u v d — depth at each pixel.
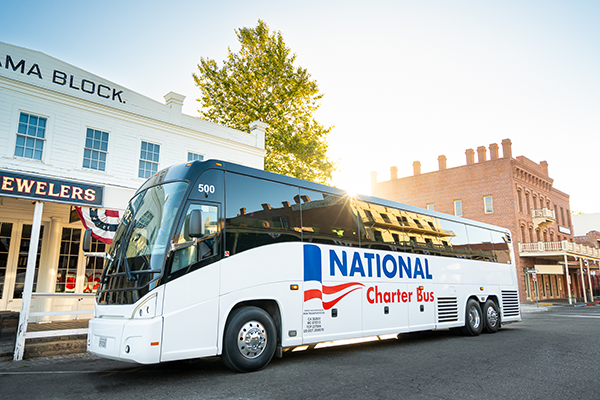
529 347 9.48
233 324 6.56
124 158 13.55
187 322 5.99
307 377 6.28
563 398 5.27
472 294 12.16
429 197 40.94
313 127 25.59
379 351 9.02
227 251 6.67
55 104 12.27
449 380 6.12
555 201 44.38
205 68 24.39
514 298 14.09
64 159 12.25
